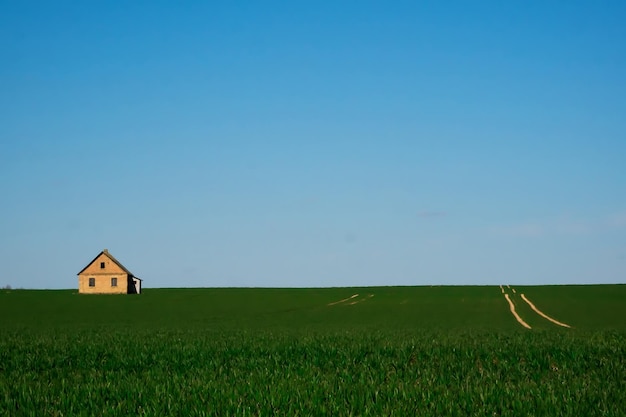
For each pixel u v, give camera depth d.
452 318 84.62
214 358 28.86
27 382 21.48
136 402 17.09
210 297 125.31
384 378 22.16
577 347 30.61
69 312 93.69
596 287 137.88
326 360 28.02
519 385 19.59
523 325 71.31
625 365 24.81
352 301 117.69
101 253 129.25
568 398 16.83
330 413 15.63
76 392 18.33
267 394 17.69
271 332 52.50
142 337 45.09
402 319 83.06
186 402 16.81
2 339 43.56
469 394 17.52
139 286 135.62
